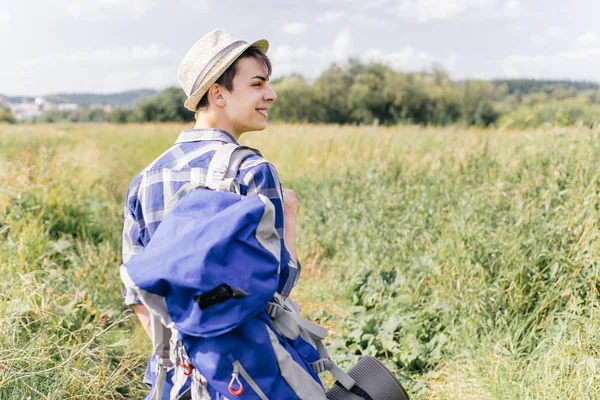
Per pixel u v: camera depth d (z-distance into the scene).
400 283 5.12
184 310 1.66
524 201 4.68
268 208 1.72
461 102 51.00
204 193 1.80
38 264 4.90
